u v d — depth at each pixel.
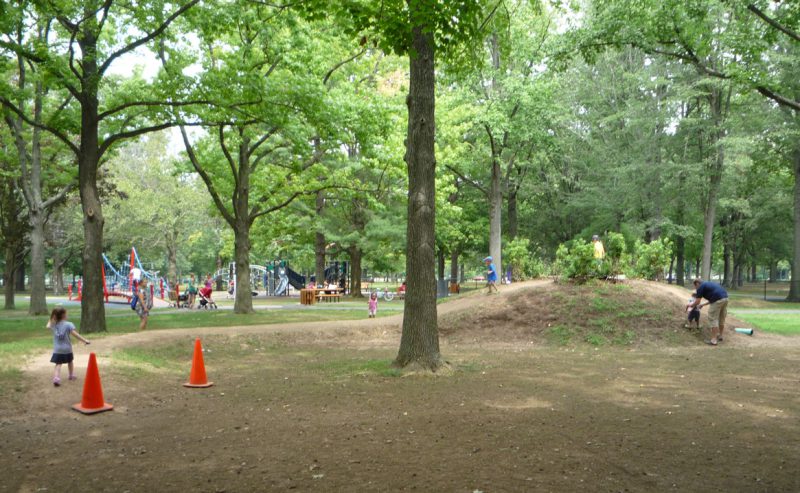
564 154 38.59
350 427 7.00
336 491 4.70
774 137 31.30
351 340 17.61
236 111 17.05
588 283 19.38
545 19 28.78
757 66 18.86
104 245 49.59
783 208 41.97
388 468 5.30
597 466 5.33
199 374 10.56
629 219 37.22
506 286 23.06
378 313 25.17
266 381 10.94
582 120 37.44
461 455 5.70
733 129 30.05
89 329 15.89
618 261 19.89
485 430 6.73
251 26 20.11
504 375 11.15
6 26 14.34
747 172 36.00
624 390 9.45
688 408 8.00
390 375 11.03
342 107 19.30
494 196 32.34
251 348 15.83
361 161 27.84
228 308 30.39
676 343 16.06
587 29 20.41
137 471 5.44
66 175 26.20
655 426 6.92
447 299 23.67
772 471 5.21
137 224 47.56
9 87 15.88
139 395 9.60
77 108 19.62
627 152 35.34
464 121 31.52
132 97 17.59
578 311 17.78
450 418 7.38
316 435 6.64
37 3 14.31
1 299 41.09
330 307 29.86
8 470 5.56
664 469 5.26
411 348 11.65
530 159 36.44
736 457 5.64
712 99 30.94
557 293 18.91
